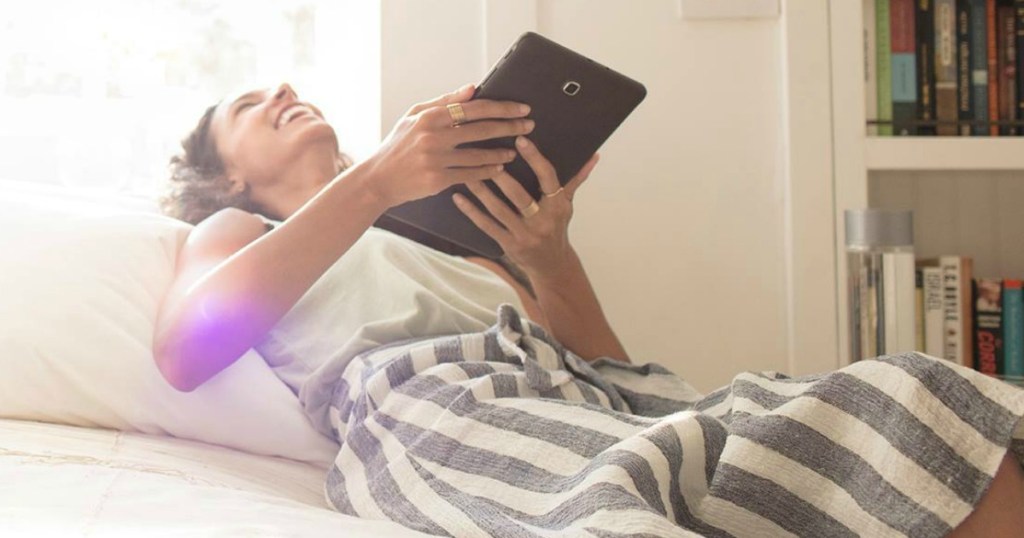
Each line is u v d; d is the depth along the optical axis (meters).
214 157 1.60
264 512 0.84
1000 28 1.99
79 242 1.24
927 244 2.03
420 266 1.40
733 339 2.03
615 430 0.90
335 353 1.28
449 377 1.10
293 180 1.57
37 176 2.05
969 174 2.02
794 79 1.99
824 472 0.80
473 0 2.02
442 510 0.90
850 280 1.91
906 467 0.76
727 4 2.01
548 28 2.02
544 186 1.26
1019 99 1.99
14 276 1.19
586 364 1.24
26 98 2.05
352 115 2.16
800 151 1.99
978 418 0.76
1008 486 0.75
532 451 0.92
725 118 2.03
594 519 0.72
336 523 0.83
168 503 0.84
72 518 0.78
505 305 1.21
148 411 1.17
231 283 1.13
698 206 2.03
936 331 1.93
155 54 2.12
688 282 2.03
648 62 2.03
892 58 1.99
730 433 0.85
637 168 2.03
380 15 2.01
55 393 1.15
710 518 0.81
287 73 2.19
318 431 1.29
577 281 1.41
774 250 2.03
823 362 1.99
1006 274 2.02
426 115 1.14
